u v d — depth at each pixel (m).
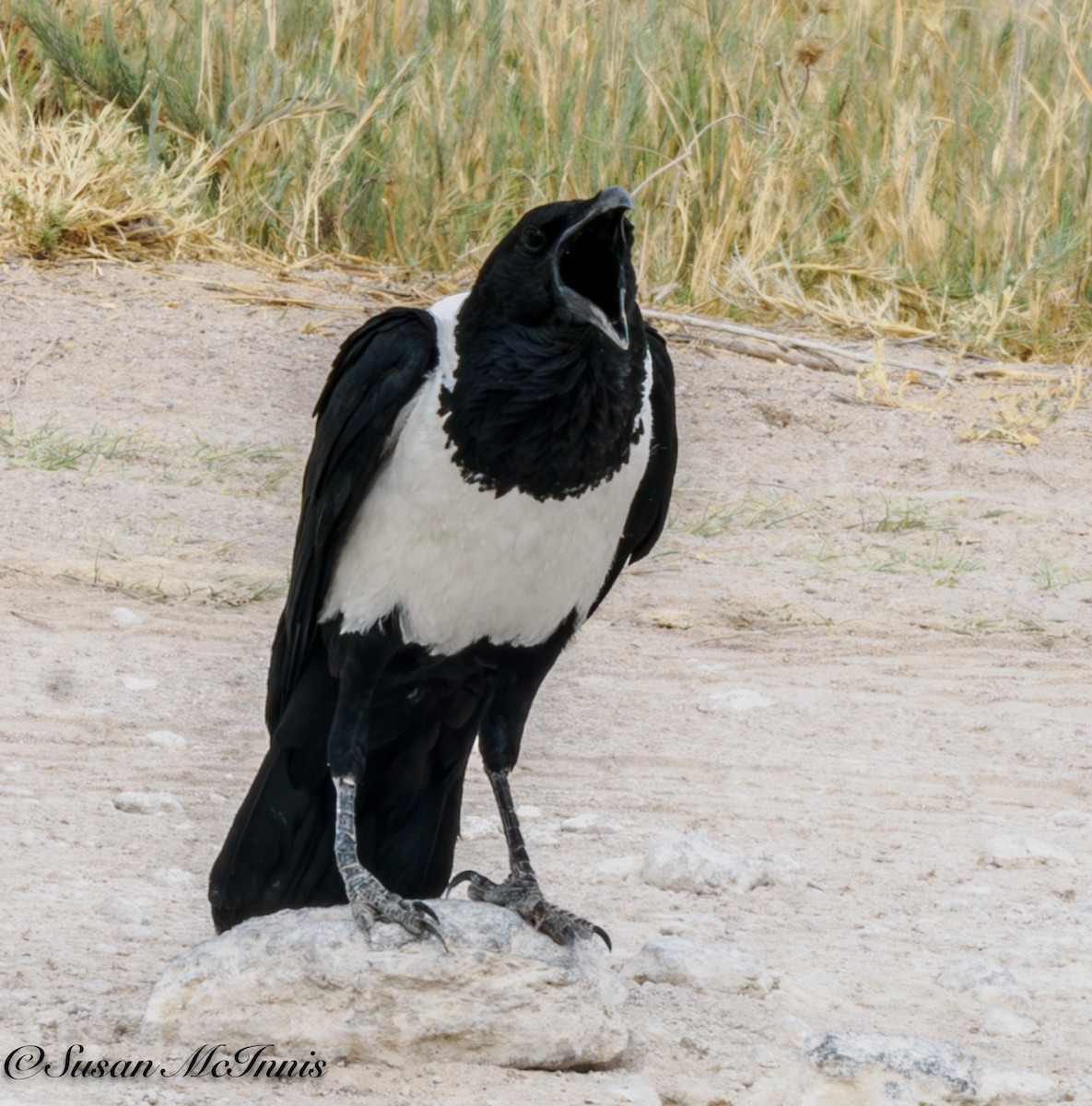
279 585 12.23
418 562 6.51
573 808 9.10
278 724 7.16
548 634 6.79
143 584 11.96
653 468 7.23
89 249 19.69
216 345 17.75
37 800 8.38
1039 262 21.06
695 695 11.12
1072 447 17.88
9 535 12.62
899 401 18.62
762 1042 6.18
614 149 21.72
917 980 6.95
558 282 6.18
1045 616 13.18
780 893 7.96
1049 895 8.08
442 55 22.72
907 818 9.14
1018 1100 5.70
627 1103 5.53
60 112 21.72
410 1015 5.80
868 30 23.48
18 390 16.12
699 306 20.97
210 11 22.09
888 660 12.08
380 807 6.93
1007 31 24.06
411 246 21.58
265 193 21.52
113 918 6.95
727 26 22.66
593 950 6.26
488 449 6.34
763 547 14.62
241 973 5.84
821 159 22.50
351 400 6.54
